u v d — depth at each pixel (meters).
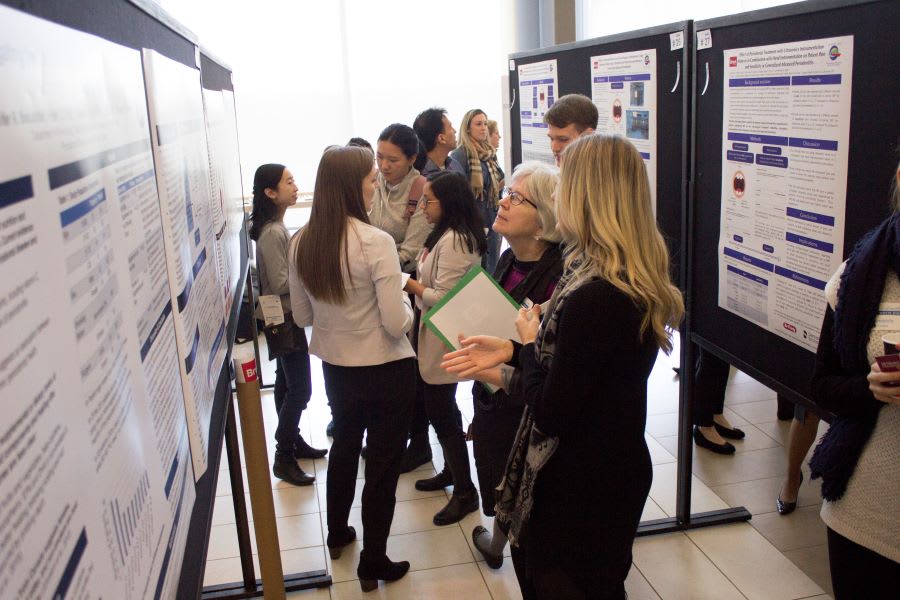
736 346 2.40
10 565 0.43
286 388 3.52
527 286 2.06
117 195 0.79
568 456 1.58
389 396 2.50
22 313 0.49
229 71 3.12
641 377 1.56
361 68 5.96
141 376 0.82
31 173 0.53
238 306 2.36
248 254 3.39
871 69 1.69
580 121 2.61
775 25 2.01
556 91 3.40
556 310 1.55
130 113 0.88
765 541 2.83
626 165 1.53
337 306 2.42
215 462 1.40
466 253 2.69
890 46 1.63
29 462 0.47
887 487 1.45
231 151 2.81
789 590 2.54
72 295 0.60
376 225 3.47
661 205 2.72
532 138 3.71
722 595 2.53
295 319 2.69
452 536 2.96
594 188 1.52
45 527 0.49
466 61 6.15
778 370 2.18
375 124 6.09
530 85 3.66
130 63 0.91
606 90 2.96
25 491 0.46
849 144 1.78
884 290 1.45
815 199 1.92
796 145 1.97
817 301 1.96
